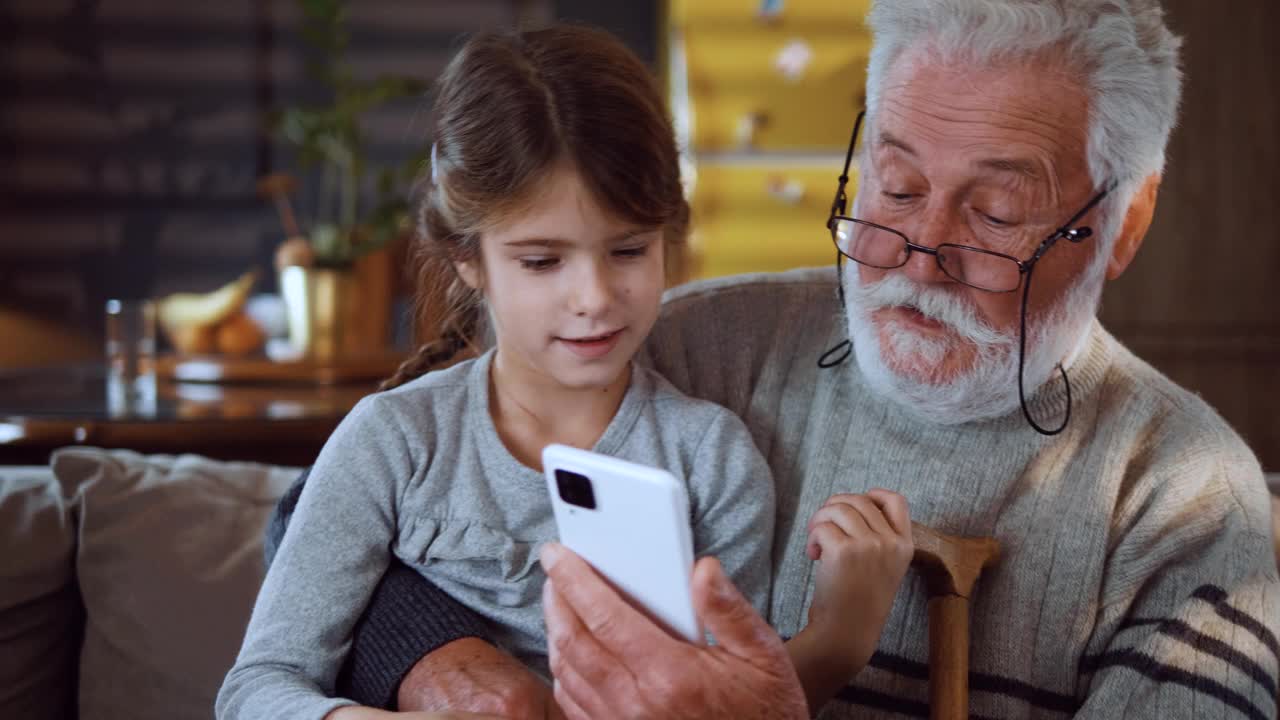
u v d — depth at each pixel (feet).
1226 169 10.85
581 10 14.52
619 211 2.97
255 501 4.66
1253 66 10.75
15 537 4.26
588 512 2.49
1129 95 3.08
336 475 3.22
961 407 3.32
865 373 3.42
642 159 3.02
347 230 8.92
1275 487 4.16
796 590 3.45
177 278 15.30
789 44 11.91
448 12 15.17
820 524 3.12
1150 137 3.17
